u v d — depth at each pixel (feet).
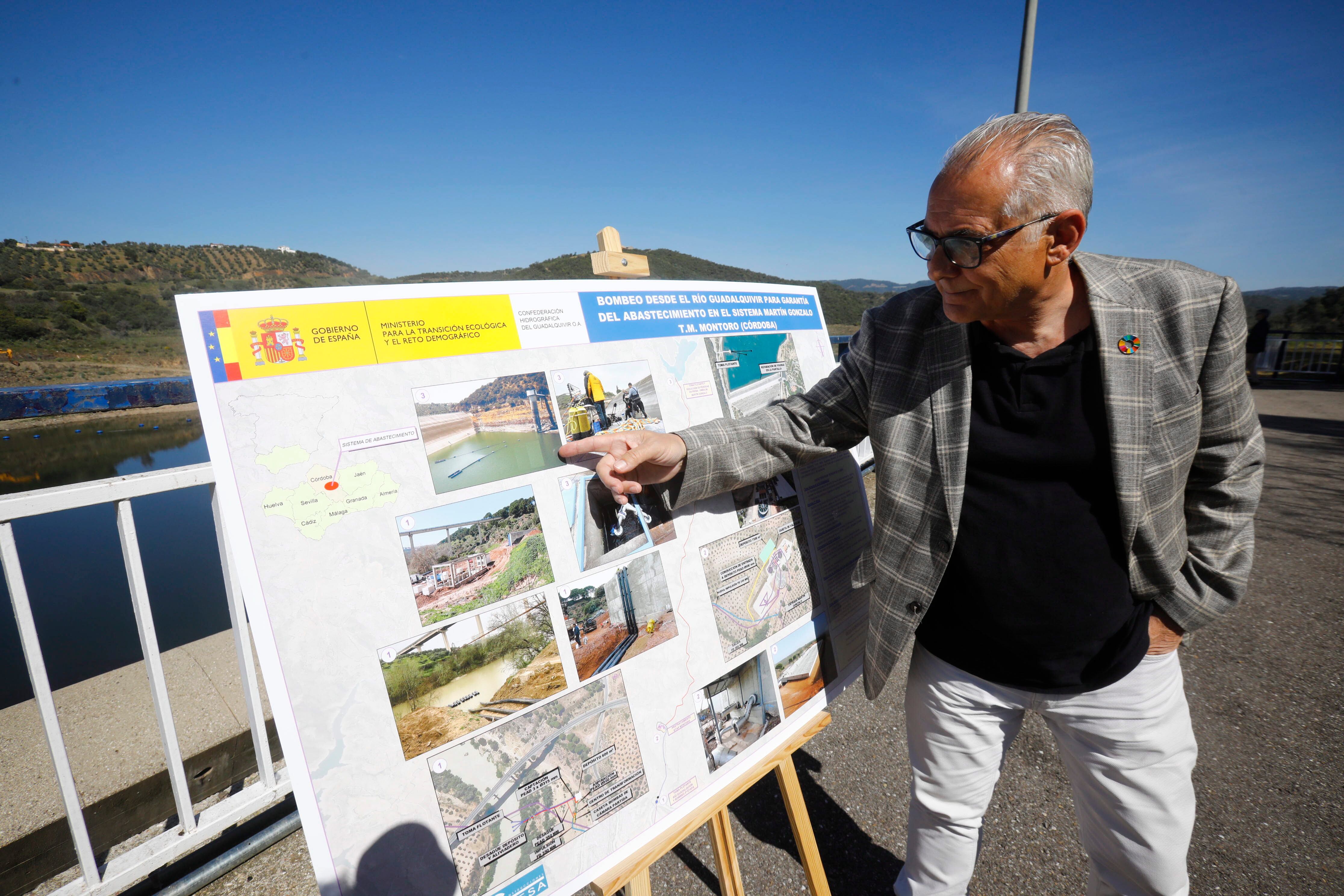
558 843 3.59
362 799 2.98
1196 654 9.48
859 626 5.90
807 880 5.33
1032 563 3.82
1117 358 3.53
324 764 2.90
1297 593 11.26
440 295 3.62
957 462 3.95
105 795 5.69
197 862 5.92
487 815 3.34
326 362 3.17
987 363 3.91
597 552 3.97
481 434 3.62
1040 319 3.74
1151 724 3.85
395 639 3.16
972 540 3.99
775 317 6.05
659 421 4.61
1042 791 6.95
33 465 5.19
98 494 4.63
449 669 3.31
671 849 6.27
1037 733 7.99
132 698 6.96
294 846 6.19
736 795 4.42
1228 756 7.38
